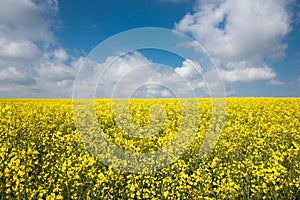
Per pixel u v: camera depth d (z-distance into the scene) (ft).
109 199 24.71
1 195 23.24
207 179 26.43
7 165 27.48
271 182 25.55
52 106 67.31
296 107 68.13
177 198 25.76
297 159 30.22
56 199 22.49
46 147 36.09
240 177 26.99
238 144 36.63
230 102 77.41
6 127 40.24
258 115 58.85
